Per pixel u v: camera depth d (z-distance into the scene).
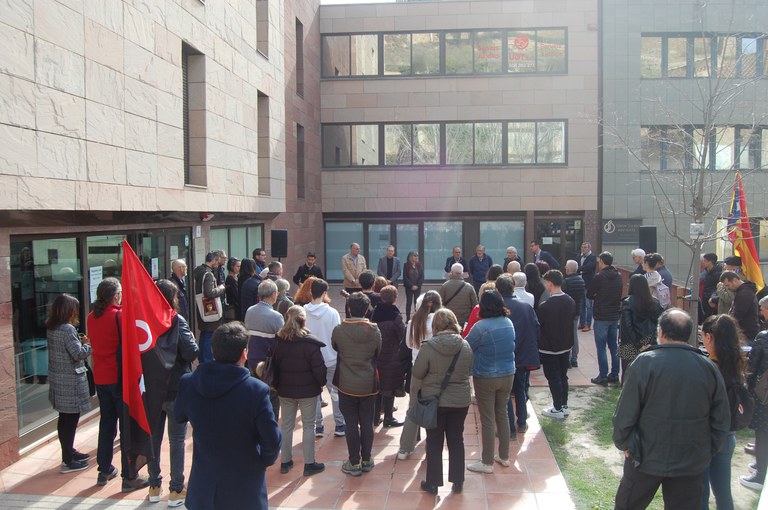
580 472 6.04
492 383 5.92
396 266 14.52
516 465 6.23
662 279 9.59
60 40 6.52
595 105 20.91
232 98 11.77
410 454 6.63
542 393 8.87
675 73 20.78
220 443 3.64
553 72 21.12
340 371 6.04
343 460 6.47
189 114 10.45
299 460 6.48
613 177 20.86
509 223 21.80
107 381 5.76
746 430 7.34
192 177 10.53
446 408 5.46
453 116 21.41
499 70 21.34
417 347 6.37
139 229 9.06
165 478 5.96
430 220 21.94
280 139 15.02
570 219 21.44
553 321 7.44
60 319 6.03
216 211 10.99
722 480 4.62
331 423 7.77
